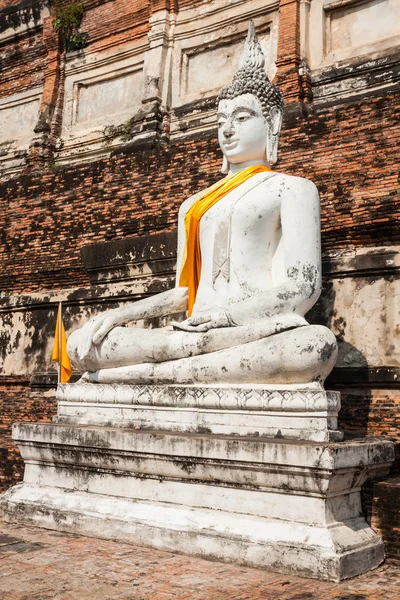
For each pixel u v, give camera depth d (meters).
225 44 12.70
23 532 6.81
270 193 7.23
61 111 14.53
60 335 9.63
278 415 6.28
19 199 12.27
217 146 10.30
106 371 7.49
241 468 5.96
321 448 5.58
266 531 5.74
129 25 13.82
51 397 11.16
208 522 6.03
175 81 13.06
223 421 6.56
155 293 10.07
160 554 6.04
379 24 11.18
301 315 6.93
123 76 13.90
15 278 12.12
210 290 7.41
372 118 8.89
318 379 6.36
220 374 6.70
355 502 6.09
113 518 6.51
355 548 5.60
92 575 5.39
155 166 10.87
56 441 7.10
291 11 11.67
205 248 7.58
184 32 13.12
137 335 7.29
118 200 11.12
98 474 6.91
